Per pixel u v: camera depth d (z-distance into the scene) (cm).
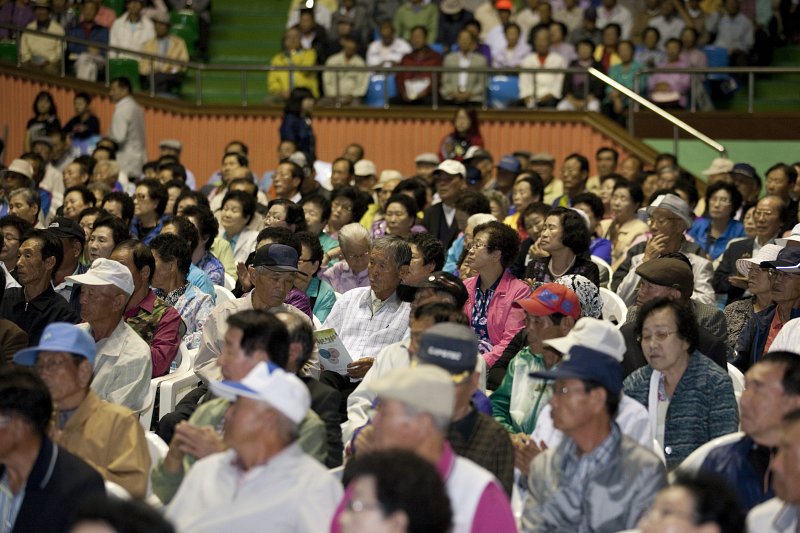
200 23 2027
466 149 1702
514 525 425
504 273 805
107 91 1788
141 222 1148
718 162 1516
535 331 627
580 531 480
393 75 1834
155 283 820
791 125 1667
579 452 487
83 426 529
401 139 1827
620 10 1914
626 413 541
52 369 525
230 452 467
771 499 478
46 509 461
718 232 1168
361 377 696
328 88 1858
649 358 591
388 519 321
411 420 412
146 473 524
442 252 787
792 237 782
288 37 1906
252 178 1406
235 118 1888
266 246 702
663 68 1711
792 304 726
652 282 701
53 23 1819
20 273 757
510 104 1791
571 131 1759
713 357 648
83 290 661
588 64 1784
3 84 1677
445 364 484
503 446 506
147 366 671
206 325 711
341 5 1980
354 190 1130
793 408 473
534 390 623
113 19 1920
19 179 1273
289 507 443
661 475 474
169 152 1667
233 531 441
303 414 450
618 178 1299
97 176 1384
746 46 1853
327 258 1052
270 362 477
